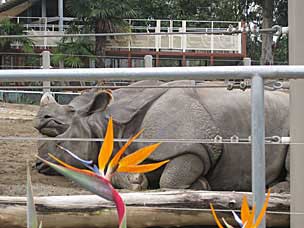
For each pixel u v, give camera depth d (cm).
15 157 854
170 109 645
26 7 3316
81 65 2492
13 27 2631
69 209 435
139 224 443
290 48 393
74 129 676
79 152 672
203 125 636
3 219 434
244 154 649
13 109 1675
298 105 383
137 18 3148
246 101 662
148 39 2697
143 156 154
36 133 1166
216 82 660
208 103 652
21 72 257
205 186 636
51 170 706
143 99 670
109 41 2684
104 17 2591
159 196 449
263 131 250
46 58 1279
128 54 2695
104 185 156
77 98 722
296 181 381
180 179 624
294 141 386
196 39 2686
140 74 254
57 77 258
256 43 3459
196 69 251
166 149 628
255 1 3331
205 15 3531
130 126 659
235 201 443
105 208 437
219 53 2684
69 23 3064
